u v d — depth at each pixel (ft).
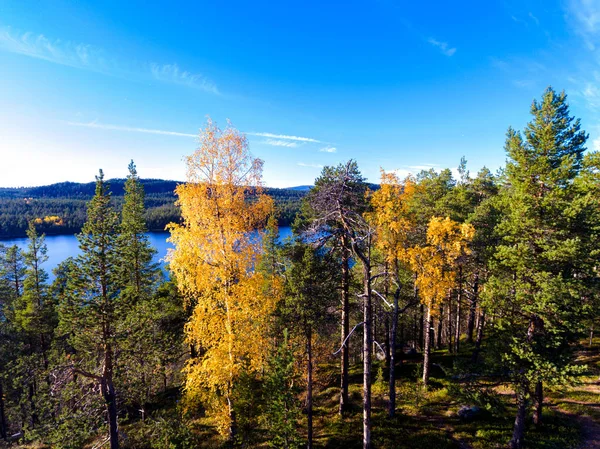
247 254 42.16
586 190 47.06
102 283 46.52
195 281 41.65
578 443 42.96
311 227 38.81
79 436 45.55
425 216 84.12
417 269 59.06
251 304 43.14
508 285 40.63
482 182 110.11
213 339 41.96
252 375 48.37
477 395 41.42
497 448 44.34
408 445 47.47
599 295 34.86
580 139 41.55
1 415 79.56
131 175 86.53
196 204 39.50
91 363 47.80
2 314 92.43
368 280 35.58
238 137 40.45
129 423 68.74
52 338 89.71
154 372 58.23
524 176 43.21
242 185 41.45
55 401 47.75
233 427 50.42
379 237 55.72
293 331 50.44
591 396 53.93
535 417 47.50
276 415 43.27
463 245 57.36
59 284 94.02
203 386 43.14
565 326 36.70
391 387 54.34
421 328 90.53
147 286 78.13
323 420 56.49
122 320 48.39
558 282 35.73
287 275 55.88
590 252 36.11
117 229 48.83
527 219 39.81
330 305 53.78
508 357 39.37
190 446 49.21
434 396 59.98
